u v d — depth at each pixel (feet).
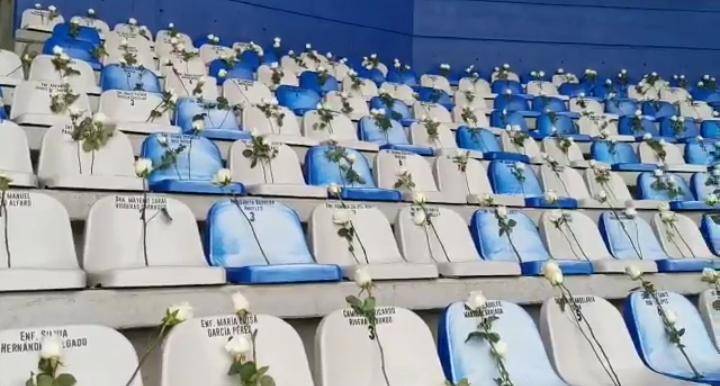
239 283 5.69
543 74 24.26
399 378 4.71
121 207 5.94
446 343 5.02
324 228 7.11
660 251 9.70
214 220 6.44
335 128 12.23
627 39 25.34
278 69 17.17
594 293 8.02
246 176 8.62
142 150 8.01
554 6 25.34
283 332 4.30
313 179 9.09
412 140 13.20
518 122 17.20
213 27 20.84
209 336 4.01
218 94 13.53
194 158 8.27
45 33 15.96
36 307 4.74
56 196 6.45
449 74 23.91
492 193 10.48
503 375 4.92
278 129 11.38
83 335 3.68
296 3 22.34
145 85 12.12
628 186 13.60
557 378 5.40
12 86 10.50
